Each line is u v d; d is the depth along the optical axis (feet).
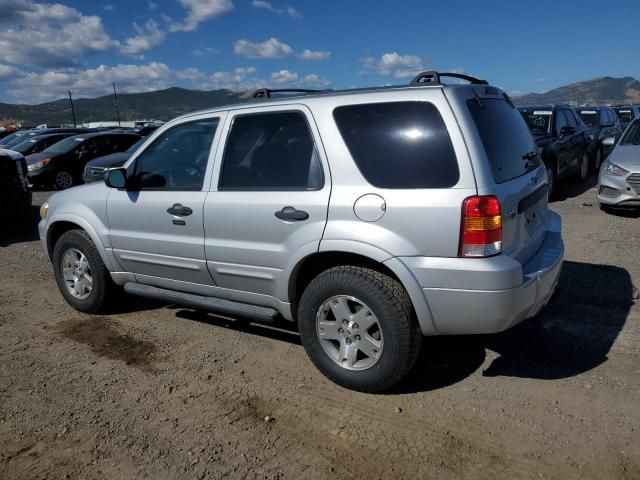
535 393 11.22
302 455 9.45
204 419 10.66
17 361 13.42
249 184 12.43
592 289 16.92
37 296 18.43
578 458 9.12
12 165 28.58
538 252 12.07
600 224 25.66
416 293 10.32
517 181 11.18
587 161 40.52
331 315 11.69
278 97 12.58
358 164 10.88
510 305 10.03
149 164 14.46
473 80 12.18
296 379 12.20
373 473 8.93
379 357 10.97
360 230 10.69
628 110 66.18
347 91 11.55
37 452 9.71
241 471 9.06
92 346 14.25
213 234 12.94
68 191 16.72
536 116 34.60
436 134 10.28
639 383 11.45
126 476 9.02
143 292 15.03
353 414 10.70
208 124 13.50
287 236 11.69
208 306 13.64
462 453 9.37
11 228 31.30
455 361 12.73
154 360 13.35
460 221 9.88
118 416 10.83
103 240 15.33
